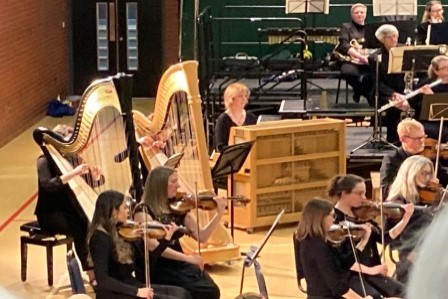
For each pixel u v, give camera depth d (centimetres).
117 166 818
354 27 1366
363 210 698
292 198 1073
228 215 1066
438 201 749
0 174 1354
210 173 877
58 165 807
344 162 1106
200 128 872
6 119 1575
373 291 649
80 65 2055
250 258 636
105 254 646
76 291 560
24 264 876
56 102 1856
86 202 804
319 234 635
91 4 2027
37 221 868
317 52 1717
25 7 1692
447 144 994
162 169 726
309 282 640
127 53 2045
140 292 638
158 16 2025
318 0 1444
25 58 1698
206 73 1438
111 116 806
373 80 1277
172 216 739
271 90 1498
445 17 1744
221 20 1694
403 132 899
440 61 1075
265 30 1523
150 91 2048
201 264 724
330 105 1341
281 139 1055
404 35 1307
